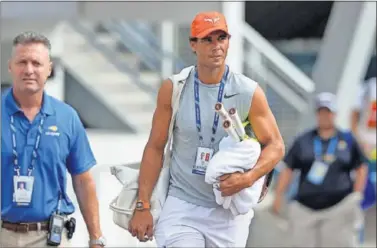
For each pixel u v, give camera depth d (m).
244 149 16.33
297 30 66.94
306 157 28.75
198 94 16.62
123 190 17.58
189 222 17.05
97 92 57.34
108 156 38.44
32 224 17.06
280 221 30.77
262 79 50.44
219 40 16.22
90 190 17.78
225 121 16.02
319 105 28.56
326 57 37.78
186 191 17.11
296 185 32.59
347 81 37.19
